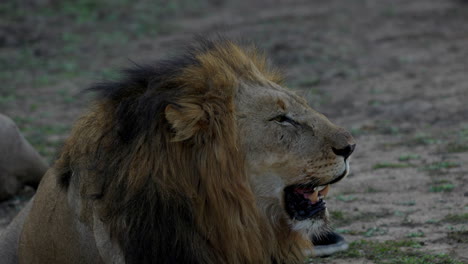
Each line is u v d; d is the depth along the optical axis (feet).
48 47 114.01
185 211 23.75
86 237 25.31
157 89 24.12
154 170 23.56
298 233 25.73
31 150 46.75
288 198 25.14
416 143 55.77
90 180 24.76
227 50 25.81
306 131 24.63
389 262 31.01
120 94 24.80
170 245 23.68
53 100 84.33
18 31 121.08
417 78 83.30
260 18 130.31
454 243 33.17
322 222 25.68
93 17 132.57
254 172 24.61
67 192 26.00
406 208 39.58
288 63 96.84
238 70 25.34
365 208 40.16
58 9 135.33
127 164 23.72
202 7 143.54
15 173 45.96
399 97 74.33
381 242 34.04
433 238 34.12
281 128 24.62
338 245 32.65
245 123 24.47
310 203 25.34
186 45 27.66
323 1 146.61
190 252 23.81
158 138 23.65
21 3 135.64
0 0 136.56
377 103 72.38
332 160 24.35
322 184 24.61
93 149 24.88
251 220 24.43
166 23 129.59
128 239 23.71
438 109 67.10
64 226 26.11
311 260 32.24
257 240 24.66
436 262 30.53
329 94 79.25
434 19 121.29
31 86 92.22
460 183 43.57
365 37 111.45
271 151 24.54
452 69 86.48
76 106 80.84
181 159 23.81
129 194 23.65
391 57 96.78
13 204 45.73
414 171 47.47
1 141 45.24
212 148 23.82
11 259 29.91
